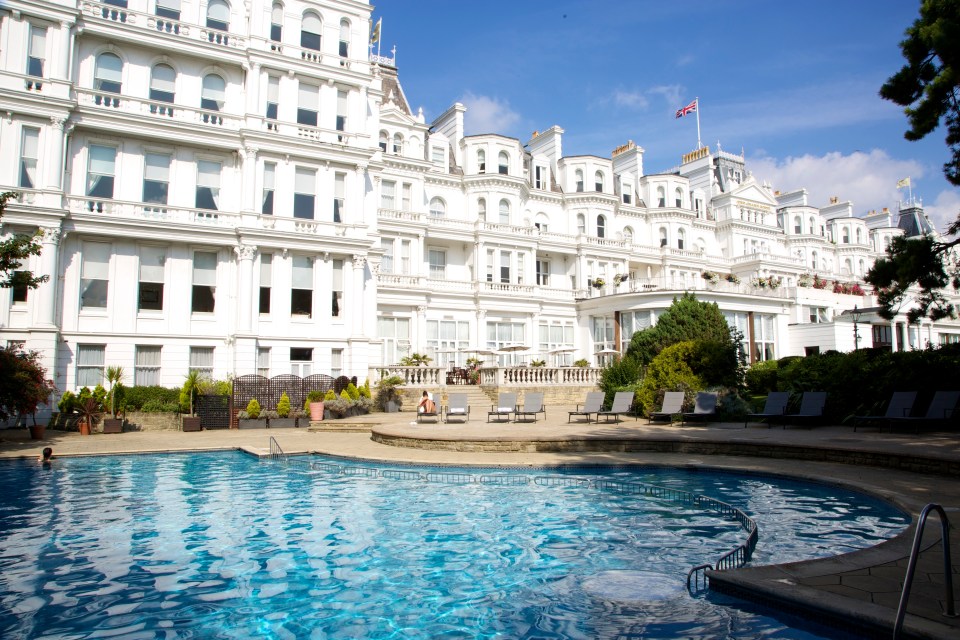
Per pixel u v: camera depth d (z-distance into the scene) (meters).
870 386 19.17
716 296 40.84
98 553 8.52
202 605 6.73
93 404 22.58
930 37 14.36
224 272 28.47
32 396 19.58
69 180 25.75
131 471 15.10
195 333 27.67
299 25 30.53
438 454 16.14
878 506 10.34
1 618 6.34
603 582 7.28
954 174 16.64
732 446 15.36
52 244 24.30
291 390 26.61
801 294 46.59
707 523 9.92
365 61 32.12
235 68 29.44
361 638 5.89
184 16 28.34
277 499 11.90
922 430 16.89
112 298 26.25
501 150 45.12
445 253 43.34
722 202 59.12
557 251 46.69
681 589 6.94
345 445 18.59
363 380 30.20
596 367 35.88
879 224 76.12
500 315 42.81
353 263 30.73
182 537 9.31
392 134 40.94
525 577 7.53
